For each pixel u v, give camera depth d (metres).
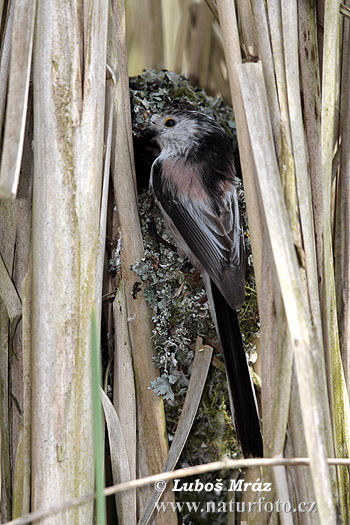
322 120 4.26
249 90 3.94
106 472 4.83
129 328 5.05
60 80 4.08
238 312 5.56
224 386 5.49
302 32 4.40
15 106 3.71
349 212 4.64
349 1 4.92
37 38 4.11
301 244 3.93
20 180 4.62
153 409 4.91
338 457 4.08
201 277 5.51
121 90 5.00
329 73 4.30
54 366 3.91
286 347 3.73
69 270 4.00
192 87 7.31
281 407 3.69
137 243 5.11
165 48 7.67
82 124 4.11
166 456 4.84
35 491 3.87
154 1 7.52
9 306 4.46
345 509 4.05
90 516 3.97
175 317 5.28
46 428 3.88
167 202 5.80
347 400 4.20
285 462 3.51
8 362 4.47
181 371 5.34
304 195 4.00
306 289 3.89
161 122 6.42
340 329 4.63
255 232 4.03
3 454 4.37
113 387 4.91
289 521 3.68
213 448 5.45
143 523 4.39
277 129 4.02
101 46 4.20
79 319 4.00
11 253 4.59
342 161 4.70
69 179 4.05
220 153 6.09
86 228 4.08
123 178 5.03
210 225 5.57
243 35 4.43
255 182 4.03
